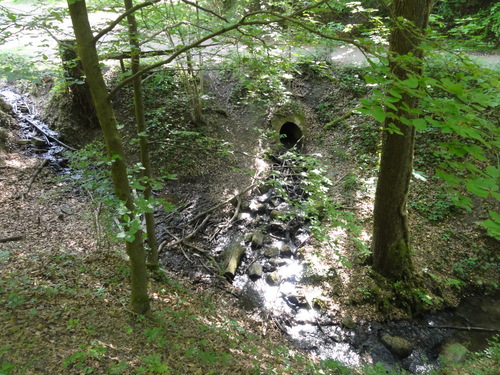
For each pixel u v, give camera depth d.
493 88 2.06
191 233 8.46
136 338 4.18
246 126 11.73
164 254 7.91
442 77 2.03
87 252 6.50
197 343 4.52
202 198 9.60
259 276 7.60
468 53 10.97
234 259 7.80
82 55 3.23
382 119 1.67
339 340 6.24
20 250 6.11
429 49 2.21
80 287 5.14
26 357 3.42
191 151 10.50
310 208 7.73
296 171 10.58
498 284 7.42
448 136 9.76
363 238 8.05
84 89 10.69
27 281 4.88
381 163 6.65
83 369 3.38
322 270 7.50
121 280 5.70
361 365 5.73
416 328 6.57
